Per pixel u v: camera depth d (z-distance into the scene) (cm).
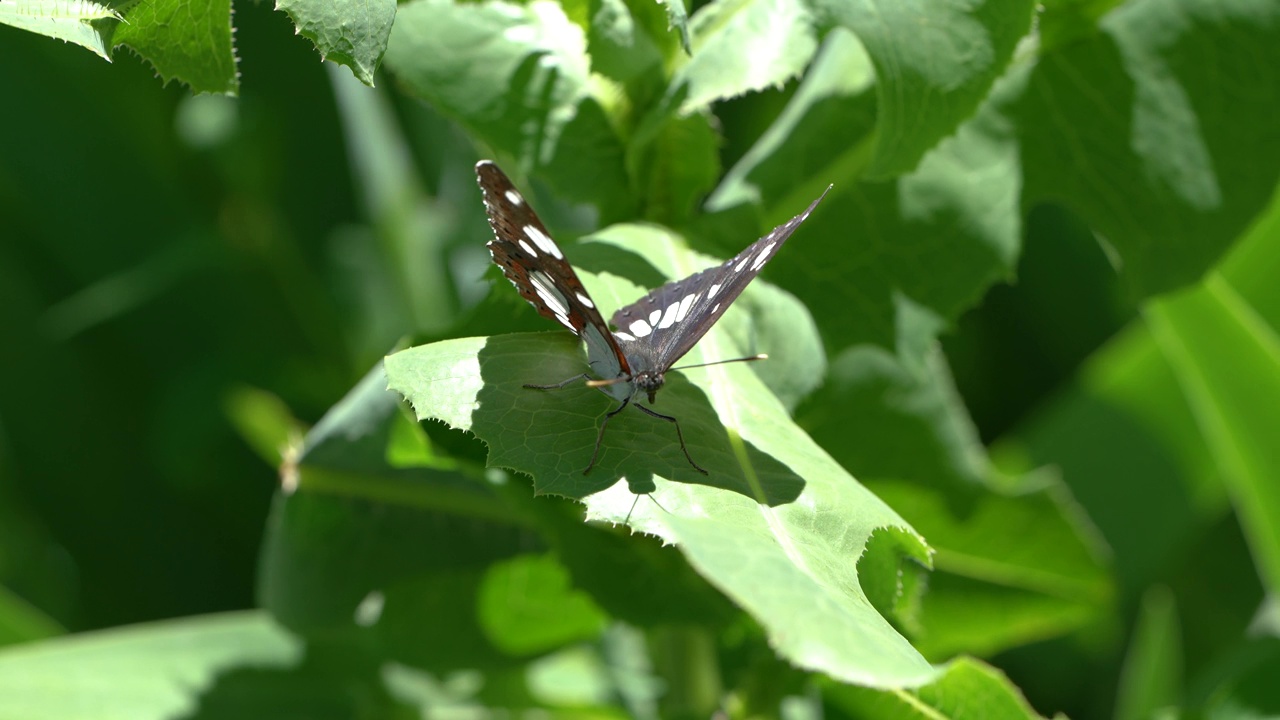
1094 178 39
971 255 38
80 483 62
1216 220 39
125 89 63
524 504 37
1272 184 38
